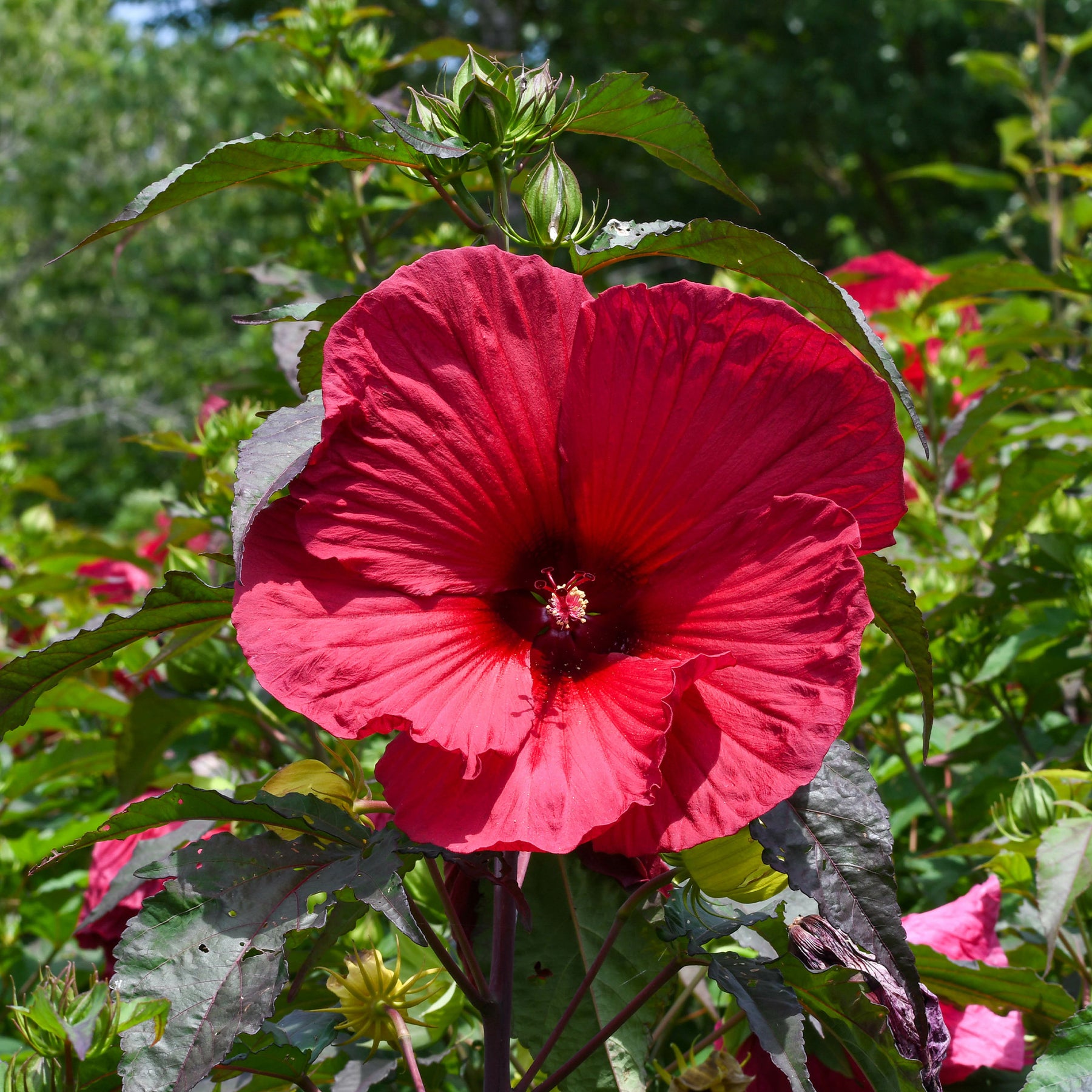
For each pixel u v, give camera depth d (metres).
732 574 0.54
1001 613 0.94
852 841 0.54
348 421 0.53
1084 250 1.03
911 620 0.58
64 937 1.00
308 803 0.56
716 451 0.55
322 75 1.09
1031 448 0.88
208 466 0.96
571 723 0.54
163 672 0.99
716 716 0.52
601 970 0.62
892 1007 0.57
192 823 0.77
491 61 0.59
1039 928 0.78
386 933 0.82
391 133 0.57
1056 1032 0.61
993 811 0.77
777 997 0.55
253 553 0.52
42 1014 0.60
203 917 0.53
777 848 0.53
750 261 0.57
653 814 0.52
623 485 0.56
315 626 0.52
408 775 0.52
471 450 0.55
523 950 0.62
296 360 0.97
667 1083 0.67
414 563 0.54
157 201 0.57
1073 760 0.87
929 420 1.14
